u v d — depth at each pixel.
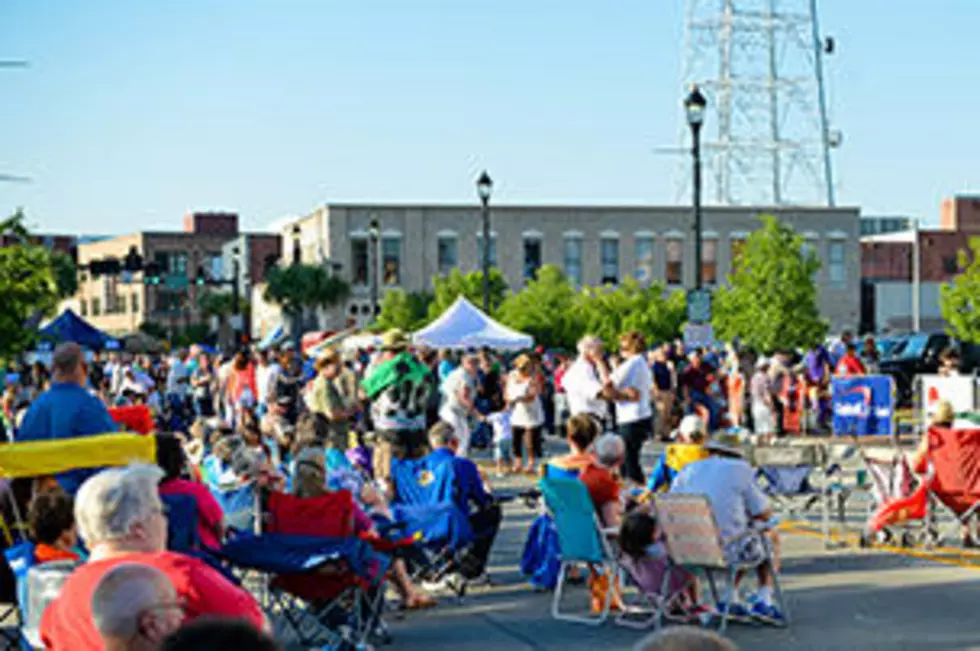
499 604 10.76
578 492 9.91
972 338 40.12
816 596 10.65
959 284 40.31
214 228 122.94
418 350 23.00
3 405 23.31
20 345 27.98
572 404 16.92
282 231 80.25
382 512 10.62
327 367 16.39
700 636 2.52
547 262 70.38
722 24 78.81
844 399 26.45
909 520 12.71
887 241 84.12
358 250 68.62
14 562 7.57
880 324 76.00
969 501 12.41
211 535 8.93
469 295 59.91
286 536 8.66
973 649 8.70
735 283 45.81
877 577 11.38
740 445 10.02
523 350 34.25
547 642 9.34
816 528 14.43
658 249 71.44
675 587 9.88
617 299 55.25
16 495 8.57
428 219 69.12
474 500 11.20
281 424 16.81
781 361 26.94
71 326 35.81
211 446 13.51
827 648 8.84
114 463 8.32
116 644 4.19
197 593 5.34
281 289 65.38
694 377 24.84
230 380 24.92
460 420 20.08
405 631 9.73
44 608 6.71
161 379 39.44
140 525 5.45
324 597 8.73
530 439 21.48
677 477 9.97
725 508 9.52
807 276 45.00
